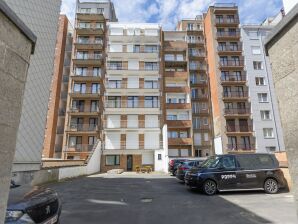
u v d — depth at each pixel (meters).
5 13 2.29
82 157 34.72
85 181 18.00
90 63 39.22
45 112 16.09
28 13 14.07
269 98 37.03
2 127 2.29
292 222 6.14
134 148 34.50
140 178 21.12
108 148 34.62
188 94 38.81
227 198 9.63
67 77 42.25
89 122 36.91
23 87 2.71
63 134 38.16
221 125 36.22
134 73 37.59
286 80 2.62
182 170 16.34
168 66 41.97
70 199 9.80
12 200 4.42
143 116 35.94
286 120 2.61
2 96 2.29
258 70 38.62
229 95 38.28
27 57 2.81
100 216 6.93
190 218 6.64
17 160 12.55
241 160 11.09
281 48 2.71
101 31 40.78
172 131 37.88
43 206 4.68
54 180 17.42
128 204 8.73
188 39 44.22
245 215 6.88
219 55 40.28
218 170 10.82
